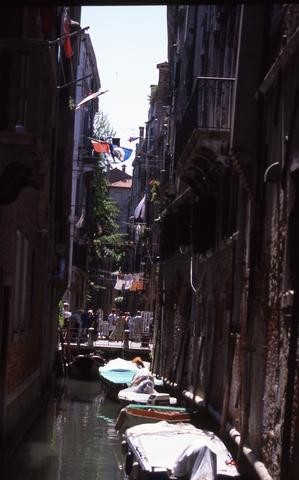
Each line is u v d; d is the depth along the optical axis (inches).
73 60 1125.7
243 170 481.4
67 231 1142.3
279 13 438.6
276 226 408.2
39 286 750.5
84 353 1380.4
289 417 341.4
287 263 375.9
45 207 710.5
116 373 998.4
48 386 926.4
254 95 471.8
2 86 373.7
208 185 677.9
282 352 375.6
